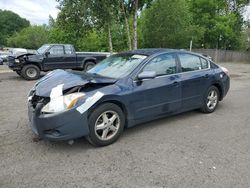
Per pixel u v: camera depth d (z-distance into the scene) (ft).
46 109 12.54
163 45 97.40
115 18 57.88
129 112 14.65
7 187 10.09
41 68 41.11
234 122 17.87
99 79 14.02
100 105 13.47
